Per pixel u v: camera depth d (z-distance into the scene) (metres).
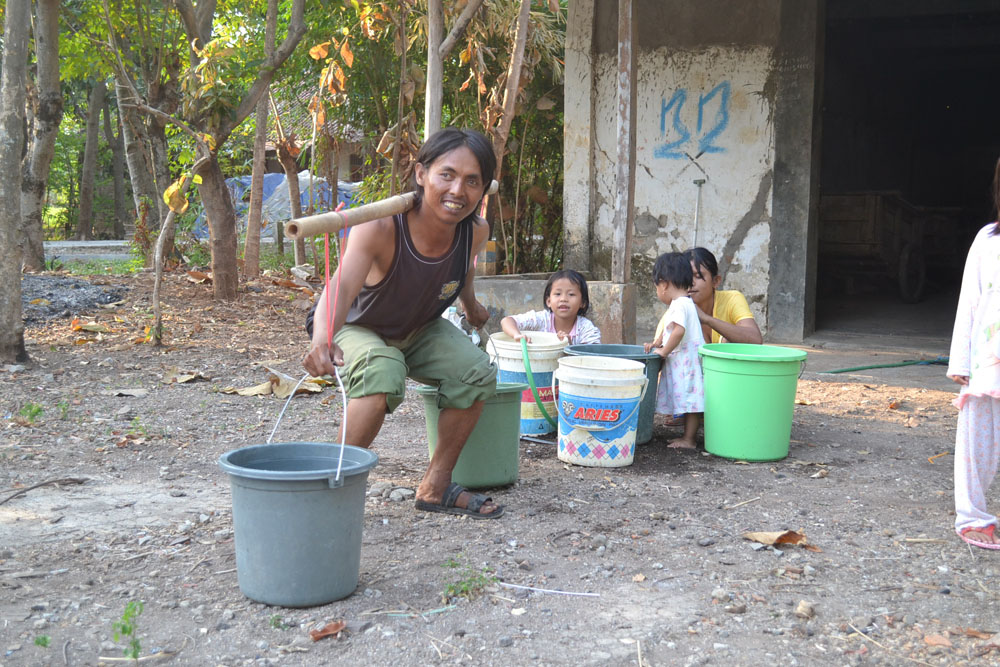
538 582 3.17
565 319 5.58
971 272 3.63
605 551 3.49
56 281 9.45
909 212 12.50
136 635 2.70
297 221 2.94
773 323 9.47
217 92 9.09
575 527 3.75
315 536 2.87
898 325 10.51
